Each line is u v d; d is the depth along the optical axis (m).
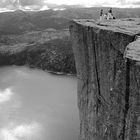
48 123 105.88
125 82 20.22
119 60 24.22
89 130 36.28
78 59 40.28
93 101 33.88
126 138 20.17
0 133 97.25
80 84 41.09
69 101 142.00
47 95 157.62
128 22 34.25
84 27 34.59
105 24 33.00
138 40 20.77
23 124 105.69
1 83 196.25
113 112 24.61
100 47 29.44
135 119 17.97
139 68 15.98
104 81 28.59
